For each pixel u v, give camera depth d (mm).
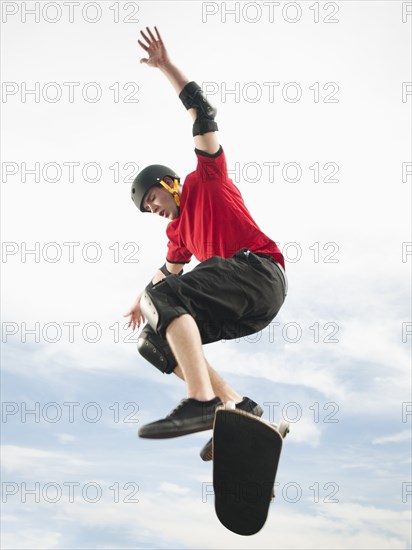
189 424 2502
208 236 3018
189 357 2586
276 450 2533
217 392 3000
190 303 2697
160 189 3168
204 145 2924
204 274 2760
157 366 2895
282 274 2934
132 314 3629
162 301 2666
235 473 2594
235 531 2746
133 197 3232
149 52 2914
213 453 2574
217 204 2984
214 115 2932
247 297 2779
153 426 2477
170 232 3391
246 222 2984
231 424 2508
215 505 2695
